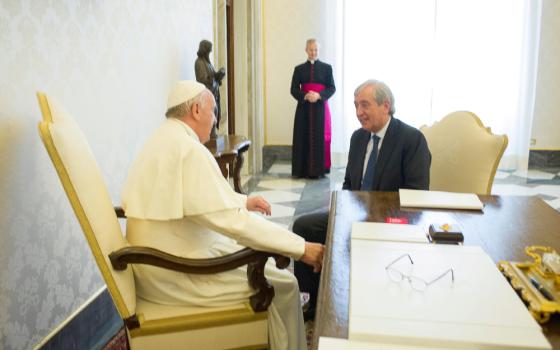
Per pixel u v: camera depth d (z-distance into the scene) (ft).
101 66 7.89
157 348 5.52
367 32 22.02
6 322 5.87
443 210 6.25
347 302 3.60
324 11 22.53
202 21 13.23
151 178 5.79
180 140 5.82
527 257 4.51
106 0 7.98
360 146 8.77
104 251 5.16
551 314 3.28
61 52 6.81
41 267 6.53
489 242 4.94
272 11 22.85
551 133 21.99
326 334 3.16
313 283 8.28
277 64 23.36
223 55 16.16
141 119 9.47
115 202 8.52
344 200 6.77
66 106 6.95
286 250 5.71
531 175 20.76
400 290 3.56
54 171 6.74
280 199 16.81
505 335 2.96
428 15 21.61
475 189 8.21
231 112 20.21
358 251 4.35
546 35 21.18
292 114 23.76
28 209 6.23
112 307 8.42
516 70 21.36
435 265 4.01
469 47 21.59
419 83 22.20
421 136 7.98
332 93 19.92
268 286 5.78
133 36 9.00
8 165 5.83
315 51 19.79
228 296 5.88
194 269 5.46
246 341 5.79
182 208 5.58
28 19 6.11
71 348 7.23
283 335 6.11
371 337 3.00
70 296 7.25
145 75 9.59
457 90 22.00
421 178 7.77
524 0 20.80
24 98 6.07
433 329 3.02
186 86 6.23
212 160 5.95
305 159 20.36
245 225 5.61
